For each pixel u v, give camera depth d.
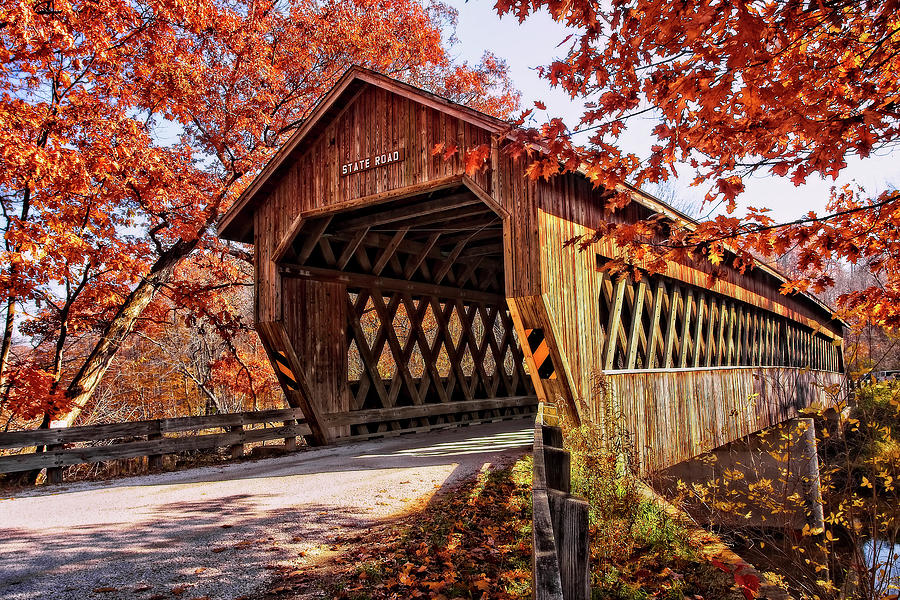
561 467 3.19
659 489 8.56
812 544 5.87
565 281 7.77
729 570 3.33
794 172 2.96
